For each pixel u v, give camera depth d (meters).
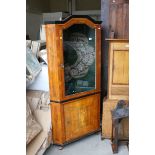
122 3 3.20
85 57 3.19
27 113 2.76
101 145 3.08
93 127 3.30
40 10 6.21
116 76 3.11
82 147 3.04
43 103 3.00
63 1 6.84
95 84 3.24
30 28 5.62
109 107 3.13
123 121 3.07
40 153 2.70
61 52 2.76
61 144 2.96
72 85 3.09
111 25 3.28
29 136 2.64
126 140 3.10
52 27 2.69
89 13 6.65
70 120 3.01
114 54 3.06
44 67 3.06
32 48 3.20
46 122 2.96
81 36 3.12
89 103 3.19
